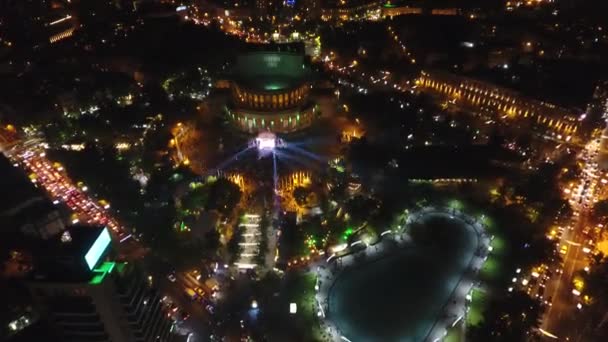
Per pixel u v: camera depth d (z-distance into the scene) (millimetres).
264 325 106062
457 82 192625
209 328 105375
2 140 151875
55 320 81000
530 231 125938
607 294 106375
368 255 123062
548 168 144000
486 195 142375
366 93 193625
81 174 137000
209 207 134750
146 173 146250
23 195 105688
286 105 164750
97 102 181625
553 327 103750
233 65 197500
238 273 119250
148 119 165250
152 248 120250
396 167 150625
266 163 151125
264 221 133875
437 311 107562
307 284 116125
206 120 174750
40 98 169250
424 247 124562
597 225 126938
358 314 107688
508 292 109562
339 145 160125
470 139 164625
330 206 137875
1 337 78250
